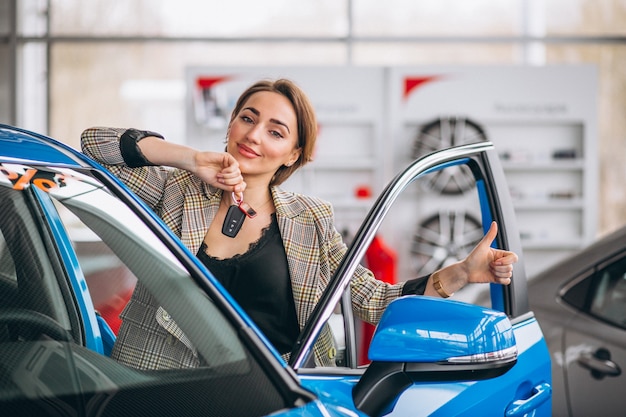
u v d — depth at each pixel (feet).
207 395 4.76
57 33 36.73
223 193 7.34
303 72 31.71
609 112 37.09
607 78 36.99
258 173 7.39
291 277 7.14
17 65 36.55
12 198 5.36
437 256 31.86
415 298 5.80
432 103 31.89
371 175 32.45
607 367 11.16
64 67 36.76
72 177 5.60
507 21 36.81
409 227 32.19
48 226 5.43
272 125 7.42
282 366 5.04
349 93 31.81
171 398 4.71
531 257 33.32
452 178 31.78
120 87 36.78
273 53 36.68
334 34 36.70
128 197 5.72
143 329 5.56
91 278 5.48
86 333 5.34
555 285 12.34
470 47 36.83
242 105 7.70
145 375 4.92
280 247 7.23
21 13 36.60
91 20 36.70
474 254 7.29
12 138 5.75
